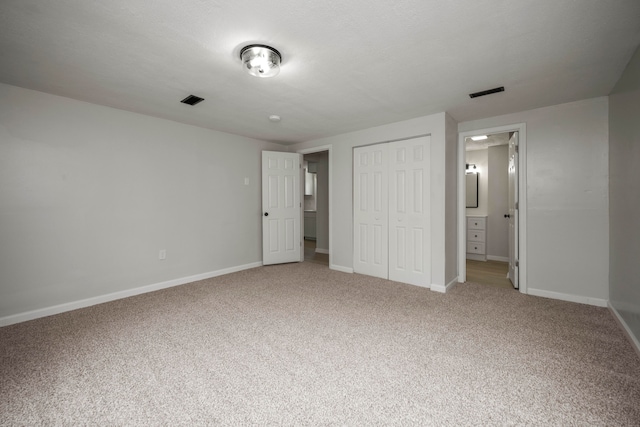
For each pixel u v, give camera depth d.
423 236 3.62
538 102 3.09
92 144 3.08
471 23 1.72
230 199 4.46
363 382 1.71
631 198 2.25
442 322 2.55
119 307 2.97
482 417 1.42
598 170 2.96
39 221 2.75
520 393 1.60
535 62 2.21
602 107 2.92
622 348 2.09
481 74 2.42
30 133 2.70
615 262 2.67
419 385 1.68
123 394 1.60
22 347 2.13
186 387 1.66
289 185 5.13
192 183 3.98
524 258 3.38
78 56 2.10
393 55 2.10
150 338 2.27
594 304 2.99
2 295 2.56
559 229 3.17
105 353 2.04
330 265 4.73
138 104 3.12
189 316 2.72
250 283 3.85
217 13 1.62
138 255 3.44
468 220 5.56
